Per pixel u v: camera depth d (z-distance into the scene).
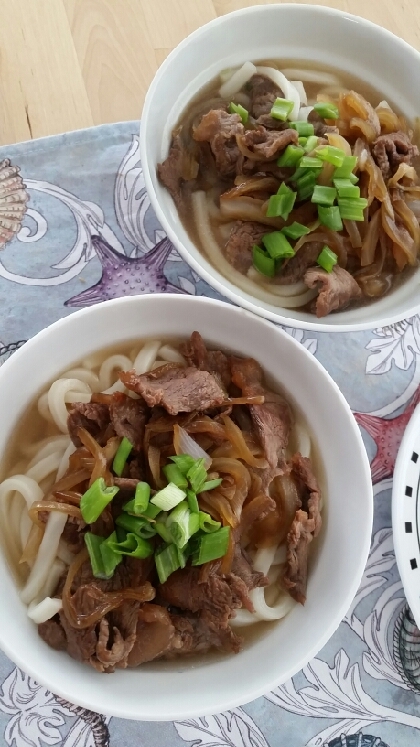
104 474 0.33
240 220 0.42
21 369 0.34
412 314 0.38
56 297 0.40
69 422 0.34
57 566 0.35
